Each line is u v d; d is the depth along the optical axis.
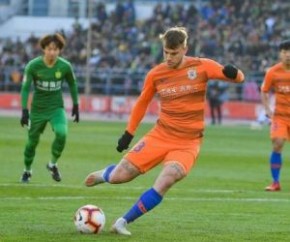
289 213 23.39
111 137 54.56
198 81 19.08
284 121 30.41
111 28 95.94
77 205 24.03
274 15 95.00
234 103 83.12
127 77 85.88
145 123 72.56
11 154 41.09
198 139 19.22
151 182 31.39
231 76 18.94
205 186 30.47
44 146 45.91
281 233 19.86
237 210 23.77
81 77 87.31
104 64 88.62
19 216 21.59
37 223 20.52
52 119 29.36
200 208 24.00
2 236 18.56
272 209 24.17
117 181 19.17
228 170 37.16
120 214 22.59
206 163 40.09
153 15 97.06
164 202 25.16
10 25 101.38
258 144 53.28
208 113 83.88
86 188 28.56
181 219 21.77
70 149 45.16
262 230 20.23
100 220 18.91
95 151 44.38
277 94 30.70
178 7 96.62
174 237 18.89
